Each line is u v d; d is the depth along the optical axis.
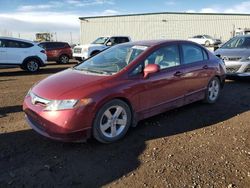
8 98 8.26
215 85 7.09
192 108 6.73
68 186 3.71
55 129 4.46
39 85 5.09
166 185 3.69
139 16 49.59
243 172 3.95
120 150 4.64
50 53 20.77
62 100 4.48
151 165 4.17
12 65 14.58
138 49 5.65
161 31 50.00
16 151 4.63
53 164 4.23
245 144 4.79
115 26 50.22
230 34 50.31
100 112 4.66
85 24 50.03
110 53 5.91
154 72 5.20
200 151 4.56
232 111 6.55
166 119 5.98
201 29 50.19
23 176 3.93
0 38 14.30
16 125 5.78
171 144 4.82
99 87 4.72
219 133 5.26
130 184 3.73
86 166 4.16
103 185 3.72
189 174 3.92
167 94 5.70
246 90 8.78
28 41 15.16
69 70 5.70
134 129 5.45
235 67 9.99
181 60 6.12
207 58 6.86
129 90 5.00
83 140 4.62
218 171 3.98
